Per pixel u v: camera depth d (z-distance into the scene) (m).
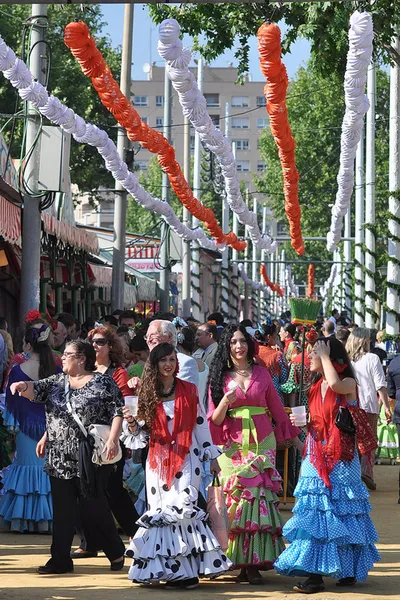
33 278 27.22
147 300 59.38
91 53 17.67
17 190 29.09
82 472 15.12
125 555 14.59
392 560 17.03
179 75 18.67
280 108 19.06
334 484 14.55
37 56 26.28
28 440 18.95
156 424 14.61
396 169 42.59
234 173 26.94
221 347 15.57
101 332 17.17
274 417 15.62
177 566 14.42
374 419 24.66
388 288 42.62
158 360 14.62
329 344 14.87
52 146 26.91
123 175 28.73
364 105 19.88
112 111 19.78
